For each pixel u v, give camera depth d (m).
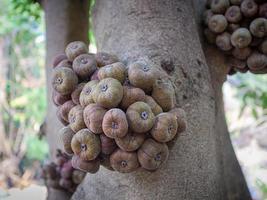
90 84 0.38
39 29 1.55
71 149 0.38
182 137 0.42
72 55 0.41
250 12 0.47
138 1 0.46
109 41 0.47
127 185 0.42
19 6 0.92
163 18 0.45
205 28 0.52
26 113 1.72
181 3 0.47
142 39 0.45
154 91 0.37
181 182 0.41
